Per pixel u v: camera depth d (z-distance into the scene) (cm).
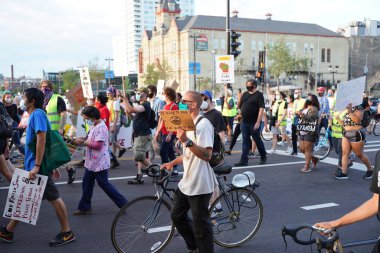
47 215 602
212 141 379
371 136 1739
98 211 619
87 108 570
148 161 785
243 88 8144
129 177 855
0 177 829
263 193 730
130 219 437
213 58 7544
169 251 465
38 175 461
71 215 600
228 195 476
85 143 564
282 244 490
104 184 579
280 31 8562
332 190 752
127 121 1092
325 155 1080
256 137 984
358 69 9662
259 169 942
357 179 841
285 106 1173
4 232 492
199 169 387
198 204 389
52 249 474
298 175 880
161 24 8825
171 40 8400
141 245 442
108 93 1051
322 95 1344
